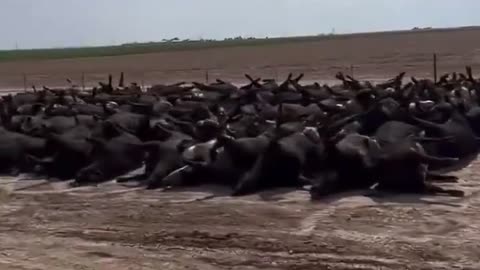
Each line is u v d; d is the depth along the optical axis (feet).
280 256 61.72
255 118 108.37
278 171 87.76
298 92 128.06
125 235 70.38
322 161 87.92
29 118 119.24
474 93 121.60
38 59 574.15
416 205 76.79
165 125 105.50
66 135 103.45
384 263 58.75
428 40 502.38
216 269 59.26
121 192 90.63
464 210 74.02
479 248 61.46
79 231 72.64
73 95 147.13
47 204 85.56
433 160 82.48
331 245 63.87
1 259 63.82
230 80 290.76
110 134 102.68
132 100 129.29
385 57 347.36
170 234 69.77
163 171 92.89
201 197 85.51
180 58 464.24
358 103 109.60
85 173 97.66
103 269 60.23
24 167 107.24
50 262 62.64
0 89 311.68
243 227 71.05
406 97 112.16
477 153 105.60
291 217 74.08
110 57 543.80
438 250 61.21
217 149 92.43
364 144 86.02
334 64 329.31
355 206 77.20
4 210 83.41
